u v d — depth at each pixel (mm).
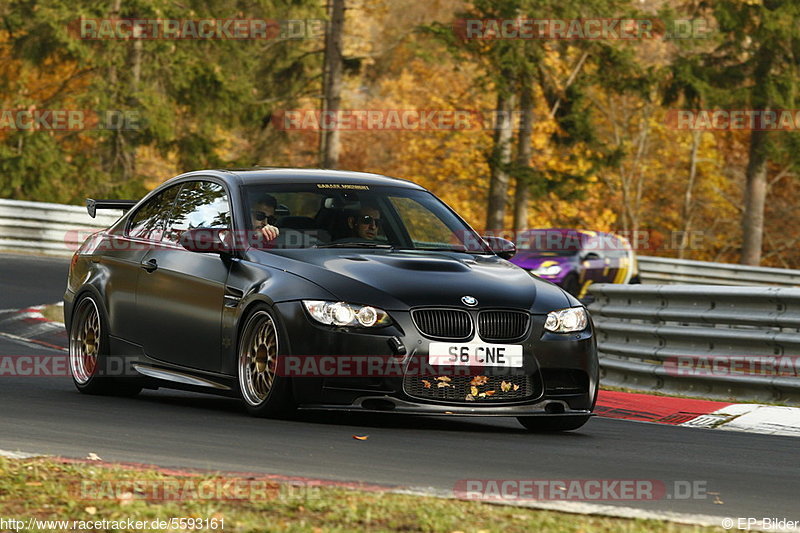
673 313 33688
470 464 18766
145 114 113938
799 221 155500
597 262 64562
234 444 19516
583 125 112688
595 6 108625
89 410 23672
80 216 75375
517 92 108938
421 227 25625
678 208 157625
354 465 18047
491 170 113938
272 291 22672
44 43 112875
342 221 25000
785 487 18188
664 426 25922
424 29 105312
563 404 22969
